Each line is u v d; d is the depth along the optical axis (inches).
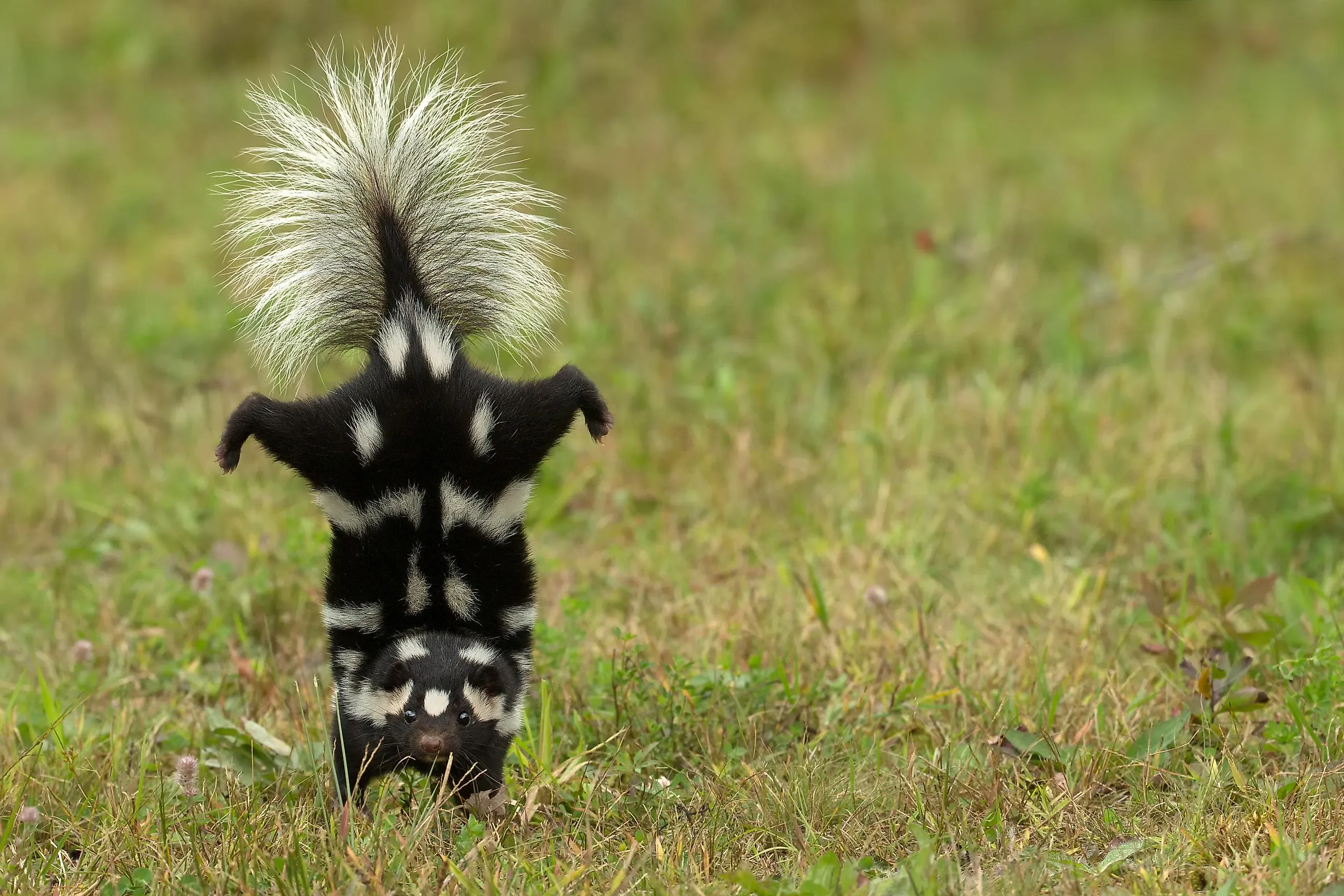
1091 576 490.3
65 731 405.7
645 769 379.9
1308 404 596.1
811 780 367.6
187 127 966.4
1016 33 1123.3
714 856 338.6
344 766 364.8
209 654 456.1
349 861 326.0
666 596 480.1
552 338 525.0
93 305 744.3
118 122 983.0
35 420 639.1
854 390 611.8
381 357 362.3
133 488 558.3
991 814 352.5
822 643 442.3
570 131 933.2
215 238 813.2
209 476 559.2
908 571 491.8
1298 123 981.2
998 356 627.8
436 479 351.9
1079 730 390.0
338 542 360.5
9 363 691.4
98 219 855.1
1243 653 419.2
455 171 395.2
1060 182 872.9
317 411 354.3
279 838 338.3
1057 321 650.2
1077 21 1131.3
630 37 1028.5
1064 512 527.2
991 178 883.4
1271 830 328.2
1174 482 544.4
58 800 366.3
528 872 327.9
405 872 325.4
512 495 360.8
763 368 638.5
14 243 826.8
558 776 368.2
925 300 663.1
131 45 1039.0
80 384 652.7
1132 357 638.5
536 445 361.4
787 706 408.5
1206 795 354.6
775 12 1089.4
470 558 356.8
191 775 362.9
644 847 340.8
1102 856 341.1
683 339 657.6
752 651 441.1
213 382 616.1
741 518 532.7
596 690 417.1
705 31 1064.2
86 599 488.1
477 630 364.8
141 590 486.6
